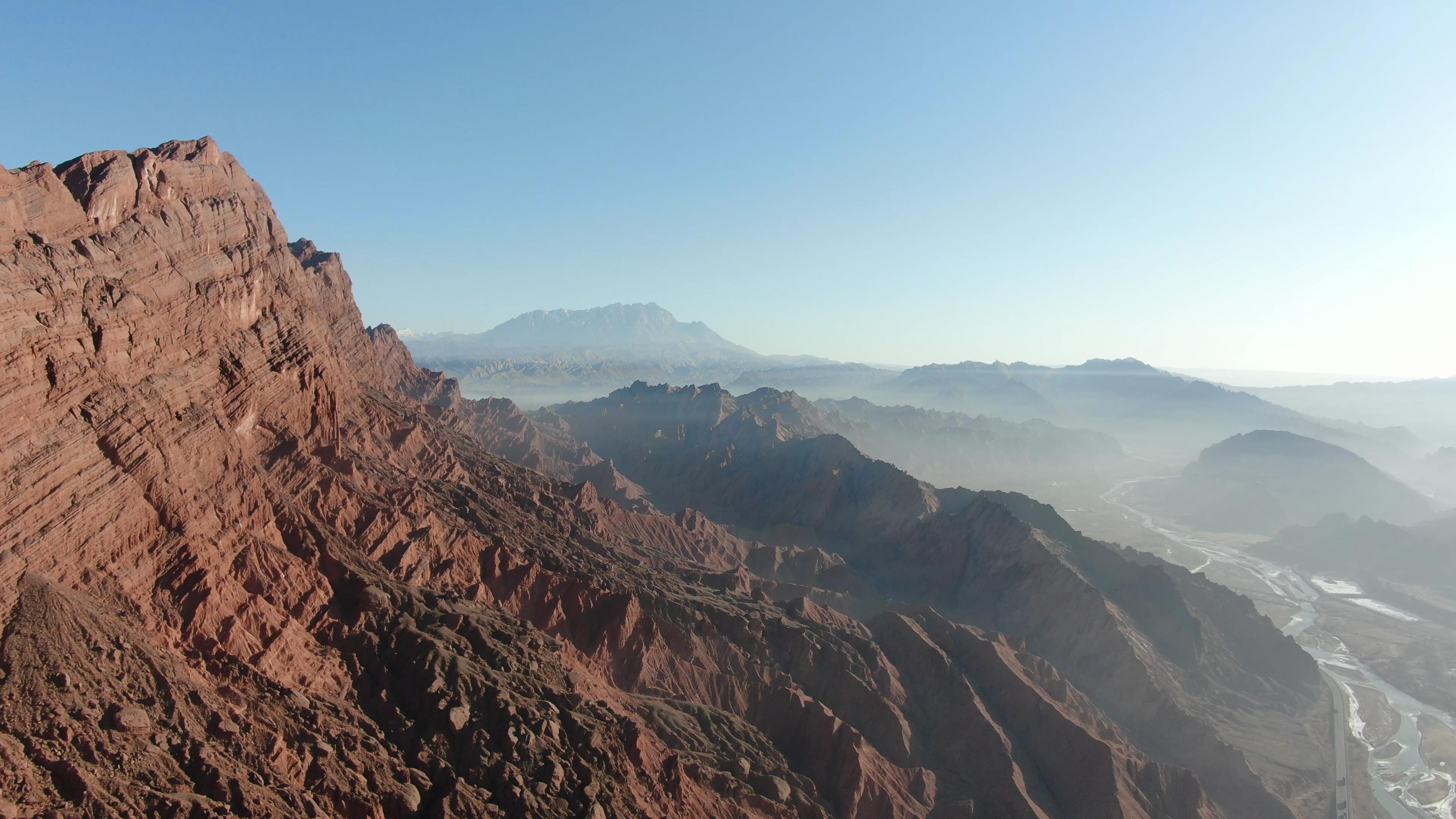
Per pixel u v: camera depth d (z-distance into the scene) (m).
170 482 56.25
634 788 59.12
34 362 49.19
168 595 52.25
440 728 57.16
